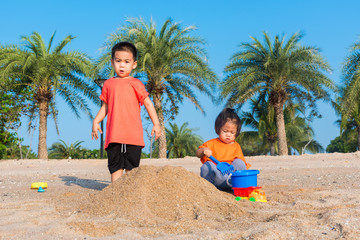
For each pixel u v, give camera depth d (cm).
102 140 1597
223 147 364
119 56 363
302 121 2591
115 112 351
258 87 1725
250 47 1677
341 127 2194
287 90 1859
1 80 1528
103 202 251
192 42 1653
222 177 341
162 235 185
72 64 1680
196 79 1669
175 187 266
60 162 1139
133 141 349
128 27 1599
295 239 169
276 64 1622
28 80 1731
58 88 1731
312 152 2634
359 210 216
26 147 2361
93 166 964
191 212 233
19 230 193
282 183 433
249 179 314
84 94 1781
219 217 221
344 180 437
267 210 243
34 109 1762
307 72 1631
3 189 414
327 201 264
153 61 1616
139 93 361
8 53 1554
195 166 855
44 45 1648
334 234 175
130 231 190
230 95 1692
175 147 2781
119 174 353
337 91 1644
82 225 201
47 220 220
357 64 1507
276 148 2667
